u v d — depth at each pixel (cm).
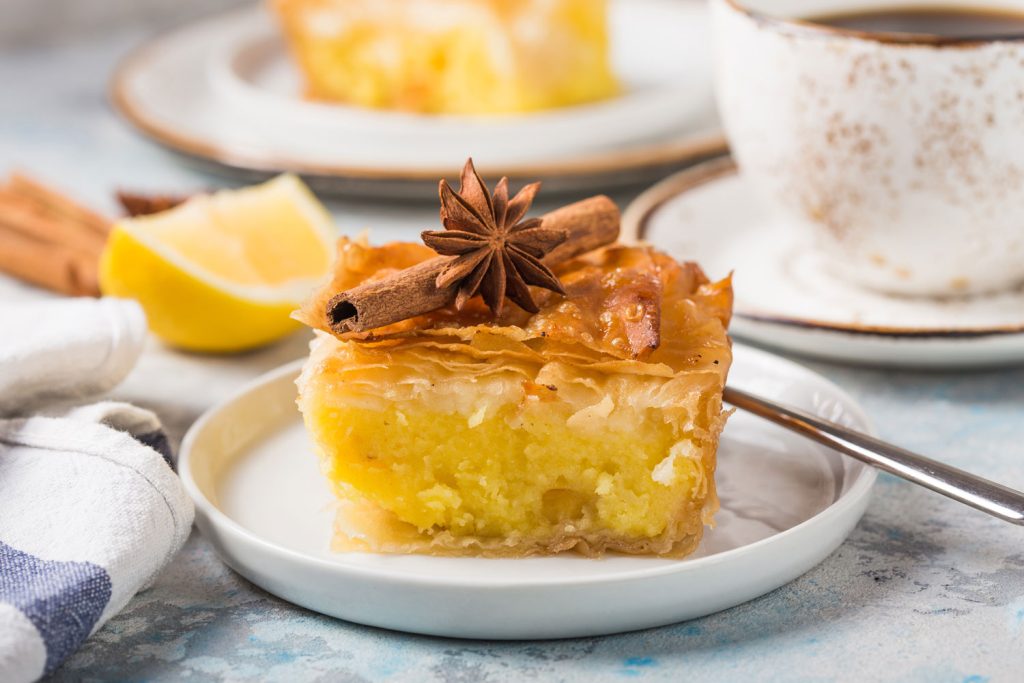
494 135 77
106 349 60
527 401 55
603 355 55
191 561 56
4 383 59
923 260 65
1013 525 56
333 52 85
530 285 56
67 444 55
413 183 74
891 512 57
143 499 54
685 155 75
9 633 50
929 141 62
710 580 52
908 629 53
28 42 111
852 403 59
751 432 60
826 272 68
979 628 53
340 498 56
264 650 52
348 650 52
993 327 62
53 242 71
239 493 57
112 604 52
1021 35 61
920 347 62
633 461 55
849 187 64
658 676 51
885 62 62
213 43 100
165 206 70
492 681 51
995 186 63
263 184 74
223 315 65
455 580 52
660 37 95
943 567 55
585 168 74
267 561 53
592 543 55
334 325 54
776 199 66
